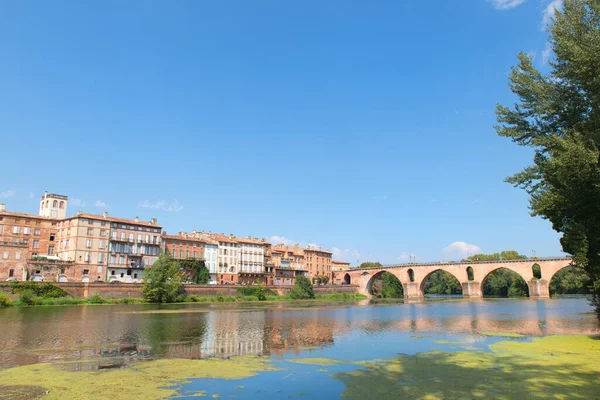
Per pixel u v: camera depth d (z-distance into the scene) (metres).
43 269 97.56
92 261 109.00
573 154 27.06
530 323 51.09
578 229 29.52
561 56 29.64
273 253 171.12
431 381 21.91
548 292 126.06
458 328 46.78
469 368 24.88
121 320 54.59
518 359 27.20
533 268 138.12
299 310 79.06
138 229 121.56
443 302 112.19
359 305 99.31
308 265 187.75
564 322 51.44
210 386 21.20
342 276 197.75
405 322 54.66
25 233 107.81
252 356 29.80
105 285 91.81
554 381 21.41
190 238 137.62
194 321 54.53
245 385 21.45
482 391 19.83
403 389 20.47
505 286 165.25
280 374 23.88
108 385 21.17
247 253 155.62
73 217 108.88
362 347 33.72
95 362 27.33
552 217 31.92
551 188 31.53
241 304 99.75
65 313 64.25
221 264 145.88
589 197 29.34
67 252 108.94
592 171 27.62
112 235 114.44
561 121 32.72
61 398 18.83
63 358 28.81
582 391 19.55
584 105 30.86
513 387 20.41
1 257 89.50
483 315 64.56
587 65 27.70
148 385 21.27
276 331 44.69
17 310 68.56
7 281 79.06
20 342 35.94
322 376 23.36
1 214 104.25
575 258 29.88
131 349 32.72
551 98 32.03
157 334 41.47
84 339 37.78
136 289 97.25
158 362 27.31
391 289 173.75
